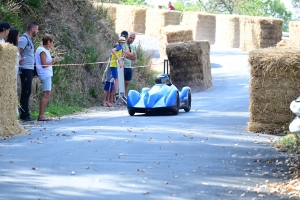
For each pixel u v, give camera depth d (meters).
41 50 19.34
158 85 21.69
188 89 22.58
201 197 10.04
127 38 25.62
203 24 62.31
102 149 13.78
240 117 20.58
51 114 21.34
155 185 10.70
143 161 12.62
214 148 14.33
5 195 9.84
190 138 15.66
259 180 11.30
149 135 15.91
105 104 25.30
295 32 48.09
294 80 17.12
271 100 17.28
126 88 26.25
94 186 10.52
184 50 32.50
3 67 15.55
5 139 15.16
